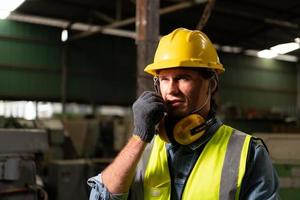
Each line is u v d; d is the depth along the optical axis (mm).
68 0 7539
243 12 7535
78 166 4500
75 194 4445
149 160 1177
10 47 8102
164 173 1134
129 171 1067
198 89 1100
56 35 8625
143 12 2902
